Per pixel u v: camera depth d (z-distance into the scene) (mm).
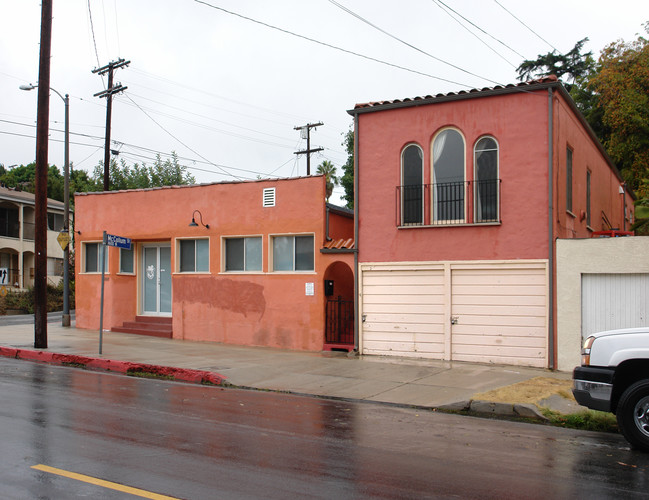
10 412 8273
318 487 5426
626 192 25578
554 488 5598
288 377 12375
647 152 28406
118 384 11352
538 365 13484
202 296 17953
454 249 14453
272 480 5594
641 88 28766
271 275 16859
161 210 18922
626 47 29531
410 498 5199
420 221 14945
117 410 8734
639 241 12656
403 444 7305
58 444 6637
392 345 15078
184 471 5789
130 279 19984
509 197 13945
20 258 40031
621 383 7457
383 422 8695
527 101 13891
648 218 17250
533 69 42906
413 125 15094
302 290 16422
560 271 13344
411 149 15242
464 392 10773
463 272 14359
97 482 5367
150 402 9547
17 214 40844
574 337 13117
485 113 14312
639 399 7086
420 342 14773
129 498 4988
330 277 16625
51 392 10070
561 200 14086
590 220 17672
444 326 14484
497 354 13898
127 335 18766
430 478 5844
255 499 5043
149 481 5449
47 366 13570
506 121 14070
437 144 14938
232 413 8922
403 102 15070
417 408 9992
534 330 13578
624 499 5301
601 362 7434
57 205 43969
